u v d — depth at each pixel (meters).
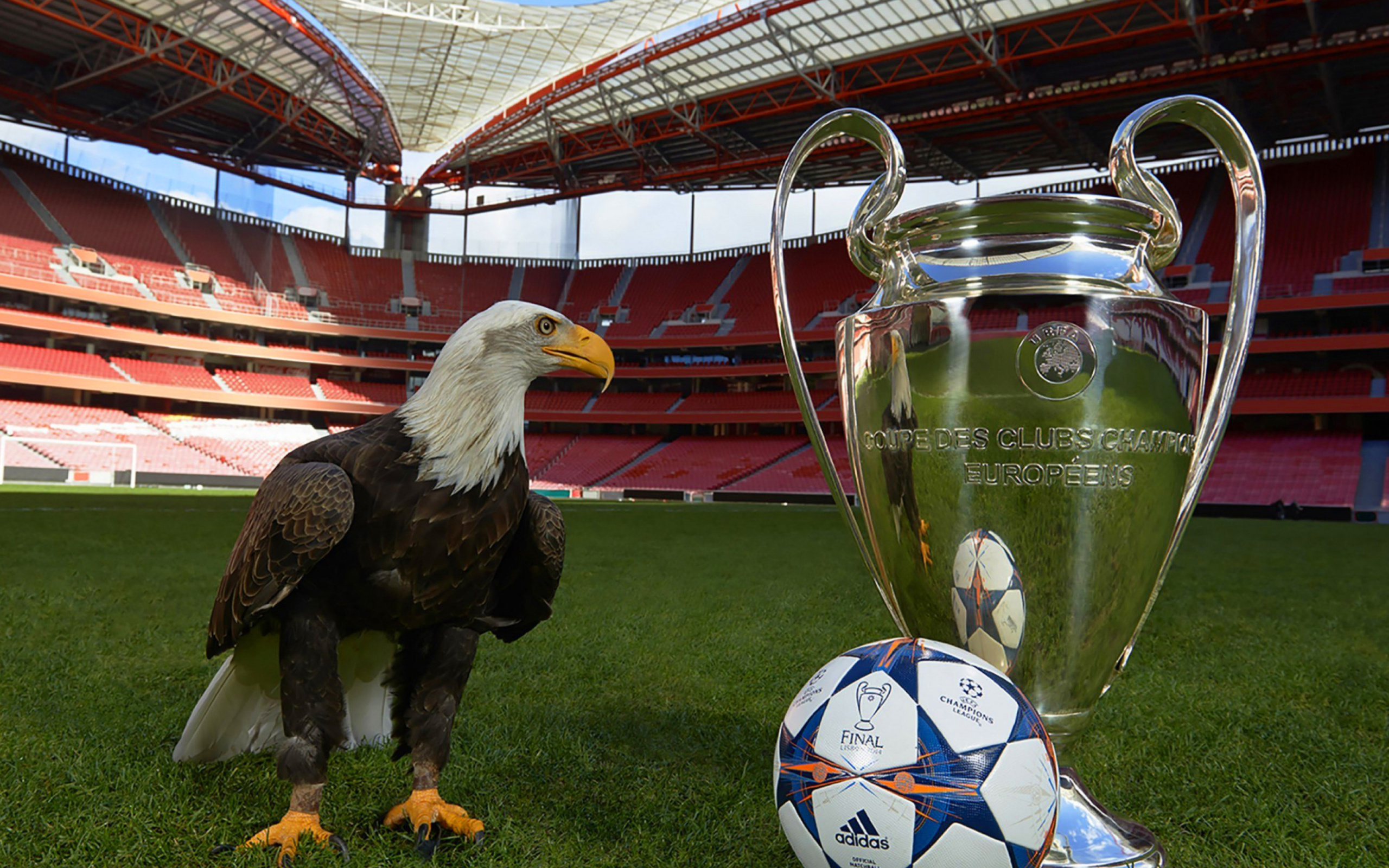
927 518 2.21
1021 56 27.73
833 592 7.66
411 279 52.97
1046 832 1.76
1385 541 16.98
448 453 2.14
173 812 2.38
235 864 2.09
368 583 2.17
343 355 47.62
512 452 2.21
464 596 2.24
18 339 41.31
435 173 47.72
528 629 2.70
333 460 2.18
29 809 2.36
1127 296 2.00
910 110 34.47
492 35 33.06
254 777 2.74
